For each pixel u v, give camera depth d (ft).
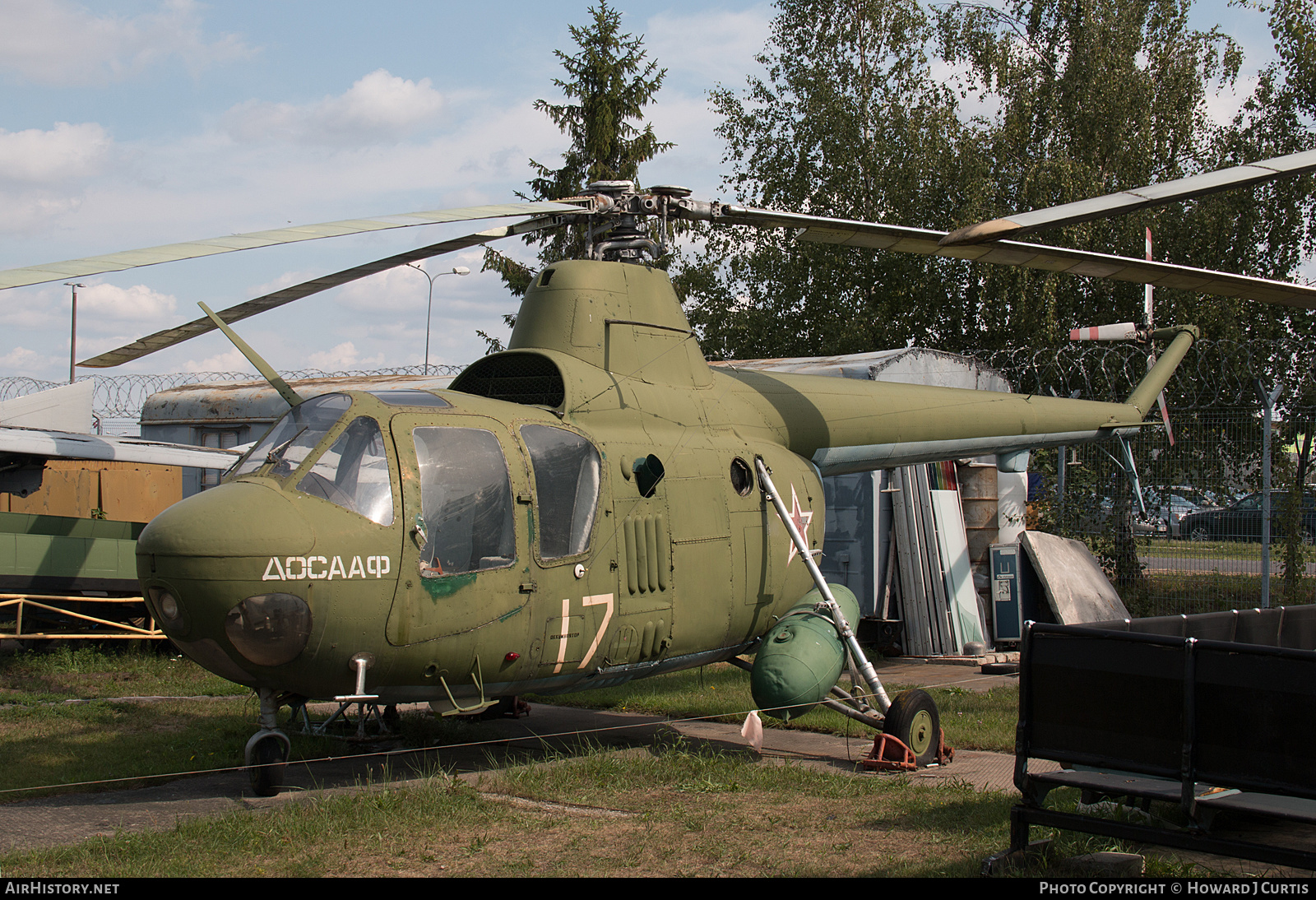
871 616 47.34
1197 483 53.72
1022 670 17.35
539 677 23.22
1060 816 16.65
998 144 83.46
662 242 29.25
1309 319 75.56
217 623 19.36
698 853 18.06
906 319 89.04
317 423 21.68
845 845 18.44
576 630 23.41
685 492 26.48
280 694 22.03
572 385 25.13
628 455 25.25
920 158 83.76
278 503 19.97
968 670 43.42
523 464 22.85
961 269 85.51
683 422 27.81
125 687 36.45
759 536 28.60
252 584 19.22
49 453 42.29
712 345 97.09
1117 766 16.20
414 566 20.67
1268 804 15.39
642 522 25.14
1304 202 76.13
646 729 30.94
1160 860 17.53
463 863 17.38
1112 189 81.46
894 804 21.36
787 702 25.89
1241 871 17.02
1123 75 79.82
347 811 19.85
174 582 19.31
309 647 19.81
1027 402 37.11
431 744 27.99
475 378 26.99
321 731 27.43
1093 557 50.26
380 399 22.29
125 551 43.32
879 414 33.35
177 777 23.98
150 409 74.64
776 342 91.15
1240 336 70.64
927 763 25.77
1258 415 52.90
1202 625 22.62
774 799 21.75
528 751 27.48
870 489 47.91
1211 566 54.24
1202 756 15.28
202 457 48.91
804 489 30.48
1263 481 50.57
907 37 89.76
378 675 20.83
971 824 19.66
